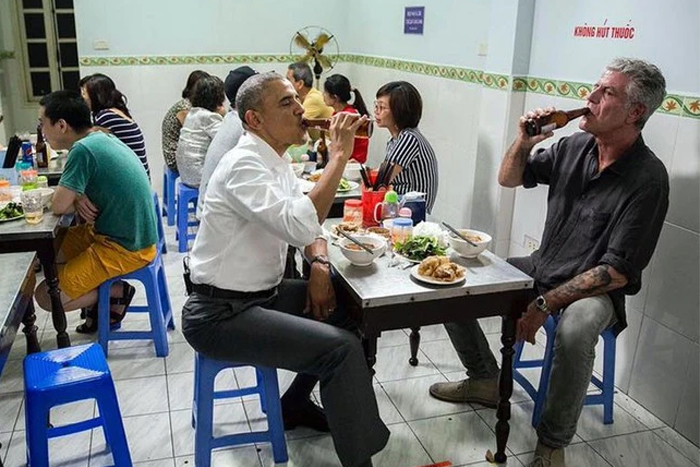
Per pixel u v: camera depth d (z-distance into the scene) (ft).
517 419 7.83
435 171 9.39
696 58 6.97
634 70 6.60
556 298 6.92
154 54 16.03
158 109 16.48
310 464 6.94
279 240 6.39
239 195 5.92
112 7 15.42
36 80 17.62
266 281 6.39
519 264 8.02
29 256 6.38
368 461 6.09
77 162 8.00
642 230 6.73
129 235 8.46
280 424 6.81
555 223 7.68
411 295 5.83
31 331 7.55
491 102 10.40
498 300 6.22
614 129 6.85
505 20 9.82
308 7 16.92
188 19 16.06
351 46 17.24
